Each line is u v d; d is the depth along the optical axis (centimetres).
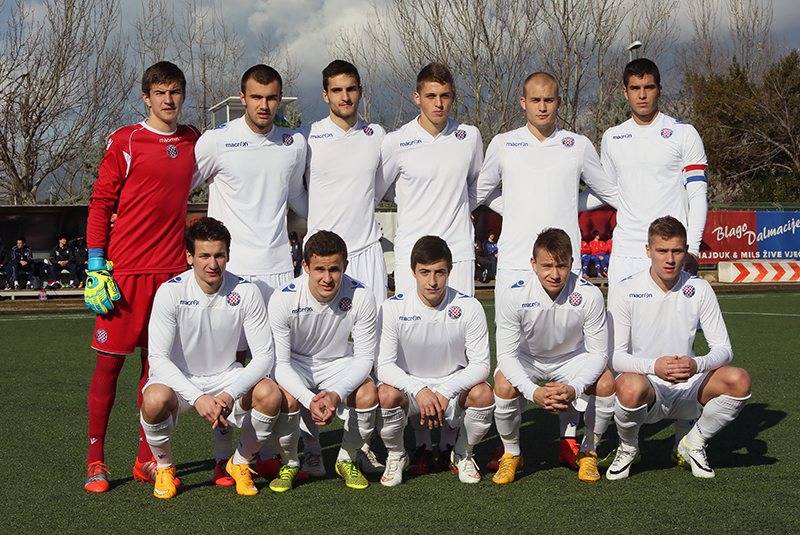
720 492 327
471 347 356
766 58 3238
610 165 448
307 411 361
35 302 1416
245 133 398
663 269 356
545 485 345
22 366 696
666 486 339
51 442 429
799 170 2661
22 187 2361
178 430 457
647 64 423
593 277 1736
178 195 376
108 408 358
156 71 365
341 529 285
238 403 343
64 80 2403
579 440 435
